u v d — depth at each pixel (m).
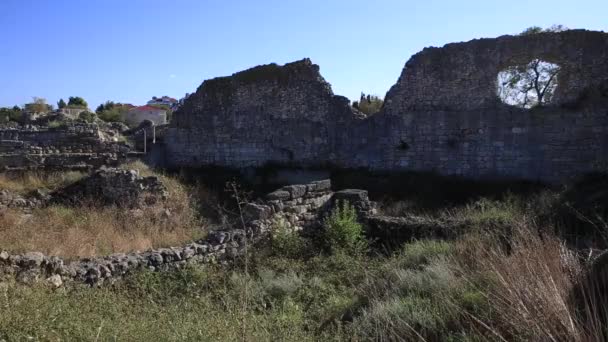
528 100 20.94
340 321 5.21
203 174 22.17
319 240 9.44
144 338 4.11
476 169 17.50
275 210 9.35
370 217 10.02
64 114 33.81
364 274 7.12
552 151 16.33
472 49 17.64
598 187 12.95
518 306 3.63
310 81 20.92
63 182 17.22
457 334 4.12
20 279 5.86
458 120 17.84
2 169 19.27
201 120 23.75
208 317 4.87
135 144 26.53
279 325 4.81
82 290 6.06
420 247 7.52
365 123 19.66
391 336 4.28
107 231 10.78
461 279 5.23
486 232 7.35
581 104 15.95
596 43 16.08
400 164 18.92
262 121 22.12
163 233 10.86
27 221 12.06
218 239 8.29
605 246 6.02
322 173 20.30
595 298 3.49
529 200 12.70
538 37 16.73
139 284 6.65
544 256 4.29
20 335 3.83
